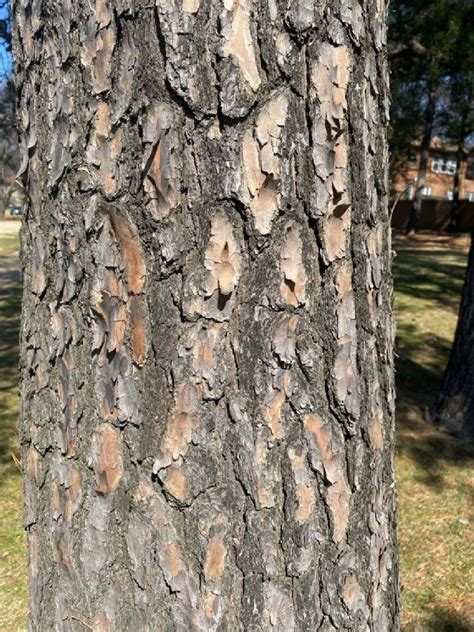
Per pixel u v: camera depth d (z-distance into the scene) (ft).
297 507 4.43
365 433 4.74
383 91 4.73
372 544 4.90
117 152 4.13
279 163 4.05
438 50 22.63
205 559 4.34
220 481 4.30
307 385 4.37
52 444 4.70
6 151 39.32
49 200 4.50
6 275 45.06
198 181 4.01
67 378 4.52
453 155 78.48
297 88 4.05
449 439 15.30
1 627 9.39
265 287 4.16
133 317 4.24
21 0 4.54
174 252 4.09
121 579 4.53
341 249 4.36
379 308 4.84
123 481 4.43
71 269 4.41
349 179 4.36
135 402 4.31
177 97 3.92
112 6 3.99
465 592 10.11
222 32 3.83
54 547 4.76
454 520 12.07
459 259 42.47
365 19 4.36
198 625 4.39
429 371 19.49
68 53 4.21
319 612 4.60
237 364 4.21
